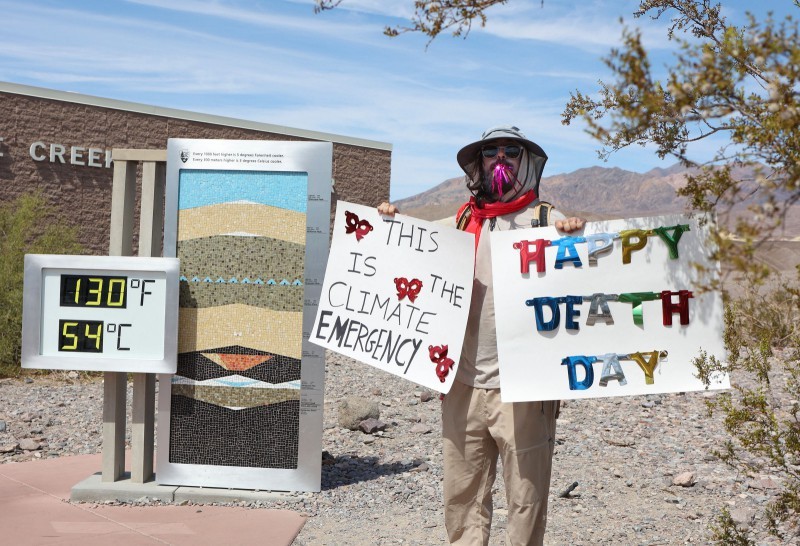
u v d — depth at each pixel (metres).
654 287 3.64
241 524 5.05
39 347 5.65
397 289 4.09
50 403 8.98
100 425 8.00
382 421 8.30
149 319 5.62
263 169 5.79
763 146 2.05
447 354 3.87
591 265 3.70
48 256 5.64
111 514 5.25
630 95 2.37
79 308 5.65
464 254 3.94
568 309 3.70
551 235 3.74
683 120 2.25
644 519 5.26
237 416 5.80
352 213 4.24
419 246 4.07
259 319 5.81
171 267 5.59
